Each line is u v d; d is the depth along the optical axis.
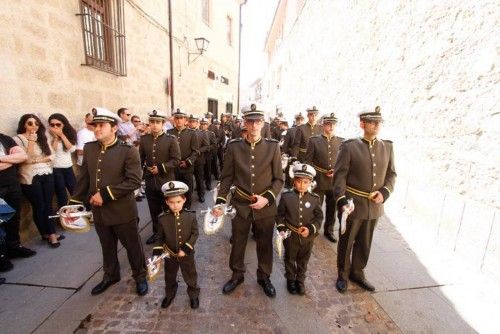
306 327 2.45
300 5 12.96
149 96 7.32
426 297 2.85
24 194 3.60
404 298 2.83
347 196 2.81
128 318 2.52
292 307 2.71
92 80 5.00
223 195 2.77
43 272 3.17
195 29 10.70
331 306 2.72
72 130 4.18
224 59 14.62
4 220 2.93
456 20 3.61
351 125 6.67
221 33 13.94
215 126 8.77
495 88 3.10
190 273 2.64
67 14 4.36
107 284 2.91
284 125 8.22
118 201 2.68
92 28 5.00
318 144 4.09
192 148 4.84
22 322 2.43
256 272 3.24
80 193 2.73
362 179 2.75
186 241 2.60
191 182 4.90
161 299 2.79
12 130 3.57
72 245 3.79
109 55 5.55
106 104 5.43
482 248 3.24
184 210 2.71
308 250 2.86
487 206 3.20
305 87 11.59
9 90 3.51
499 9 3.05
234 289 2.95
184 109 9.88
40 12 3.88
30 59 3.77
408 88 4.55
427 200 4.12
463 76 3.51
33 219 3.77
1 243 3.05
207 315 2.58
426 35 4.14
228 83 15.58
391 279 3.13
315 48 10.10
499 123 3.06
